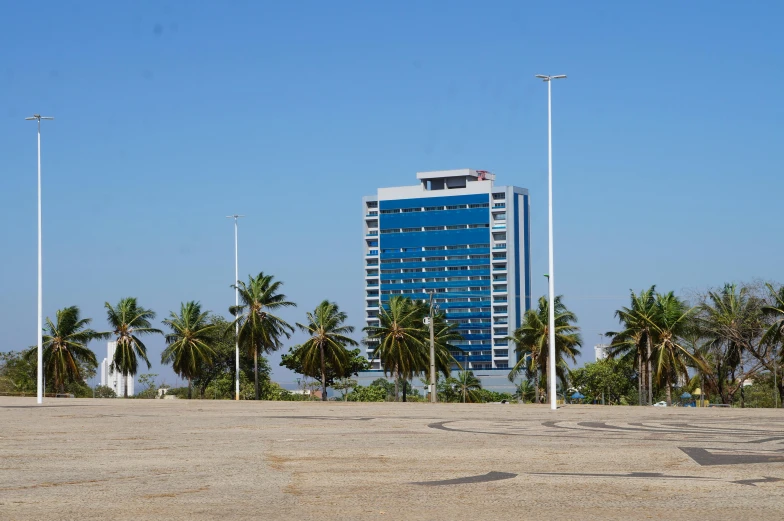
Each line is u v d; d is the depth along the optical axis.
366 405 52.62
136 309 94.31
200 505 9.81
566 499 10.19
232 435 21.23
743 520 8.80
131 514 9.22
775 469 13.16
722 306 81.06
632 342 79.94
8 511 9.43
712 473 12.67
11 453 16.31
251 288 86.56
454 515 9.12
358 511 9.37
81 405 49.06
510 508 9.55
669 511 9.34
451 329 99.56
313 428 24.20
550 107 43.91
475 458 15.02
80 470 13.30
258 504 9.87
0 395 90.94
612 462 14.27
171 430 23.42
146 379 113.50
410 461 14.52
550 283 42.91
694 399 114.75
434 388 76.38
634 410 40.59
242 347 87.06
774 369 79.31
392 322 90.31
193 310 93.56
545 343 84.56
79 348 92.50
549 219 43.50
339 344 88.00
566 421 28.06
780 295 77.44
